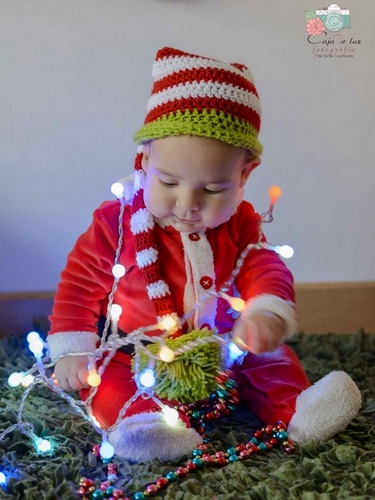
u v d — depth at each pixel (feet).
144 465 2.69
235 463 2.70
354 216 4.62
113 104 4.22
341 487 2.53
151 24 4.14
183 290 3.09
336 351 4.16
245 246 3.25
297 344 4.25
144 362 2.86
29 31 4.04
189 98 2.72
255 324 2.83
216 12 4.17
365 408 3.33
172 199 2.81
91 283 3.16
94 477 2.64
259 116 2.93
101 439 2.94
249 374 3.27
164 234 3.10
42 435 2.94
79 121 4.22
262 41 4.25
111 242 3.16
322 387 2.97
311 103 4.38
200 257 3.06
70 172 4.29
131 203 3.14
